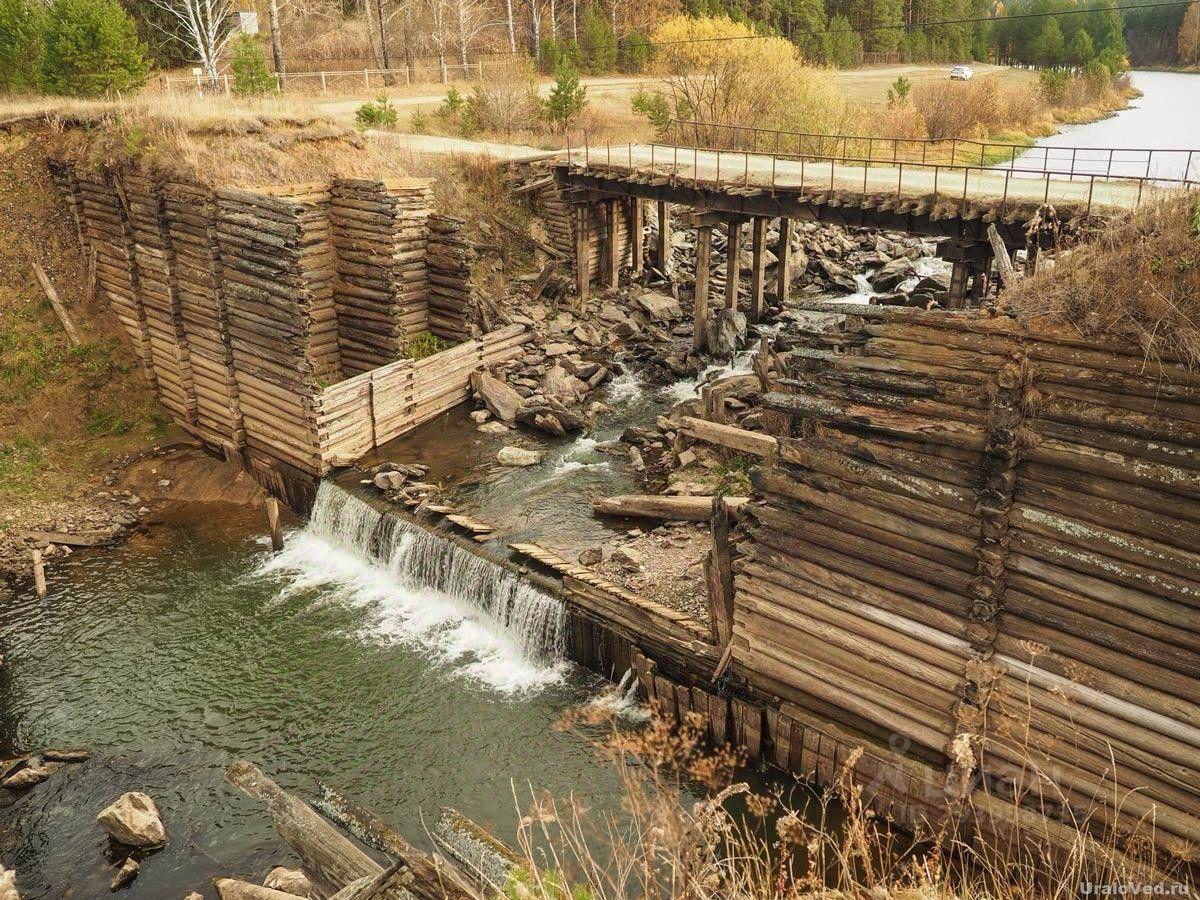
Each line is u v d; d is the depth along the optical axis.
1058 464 11.64
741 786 6.82
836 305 13.55
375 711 18.12
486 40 71.81
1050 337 11.54
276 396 25.41
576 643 18.94
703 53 51.25
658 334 34.53
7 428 27.36
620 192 34.41
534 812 6.79
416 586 22.28
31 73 37.47
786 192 29.58
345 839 10.94
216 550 24.11
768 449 21.22
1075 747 12.01
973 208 25.34
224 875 14.27
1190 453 10.65
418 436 27.64
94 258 30.03
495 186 38.81
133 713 18.27
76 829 15.30
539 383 30.14
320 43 64.88
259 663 19.69
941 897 7.62
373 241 27.42
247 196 24.02
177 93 34.50
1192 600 10.84
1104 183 28.61
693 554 20.22
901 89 55.50
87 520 24.73
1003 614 12.52
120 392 29.20
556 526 22.28
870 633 13.91
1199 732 11.01
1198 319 10.62
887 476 13.09
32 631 20.73
